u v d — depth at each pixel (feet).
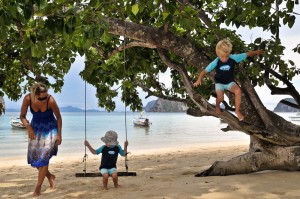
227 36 30.76
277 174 24.47
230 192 19.44
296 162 24.09
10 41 32.81
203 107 23.48
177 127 219.82
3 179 33.94
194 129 195.42
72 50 27.81
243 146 80.28
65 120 375.04
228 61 18.44
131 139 125.29
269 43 28.30
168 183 23.53
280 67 30.50
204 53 26.40
